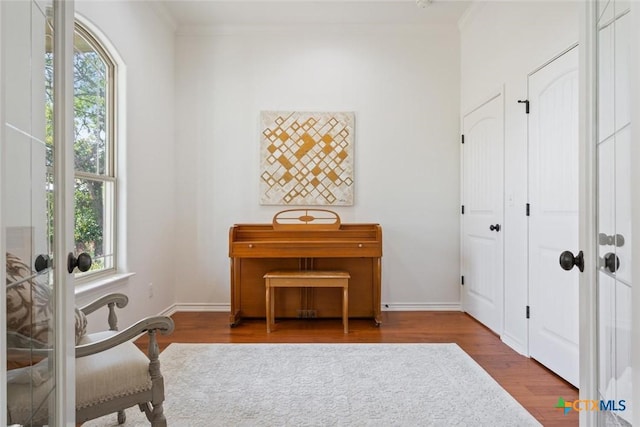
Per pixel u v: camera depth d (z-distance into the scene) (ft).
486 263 10.82
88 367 4.43
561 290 7.45
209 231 12.75
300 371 7.73
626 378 2.71
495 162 10.21
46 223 3.02
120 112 9.49
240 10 11.75
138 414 6.08
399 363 8.14
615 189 2.90
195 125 12.76
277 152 12.67
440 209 12.77
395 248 12.75
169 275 12.28
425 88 12.72
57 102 3.13
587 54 3.35
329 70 12.75
